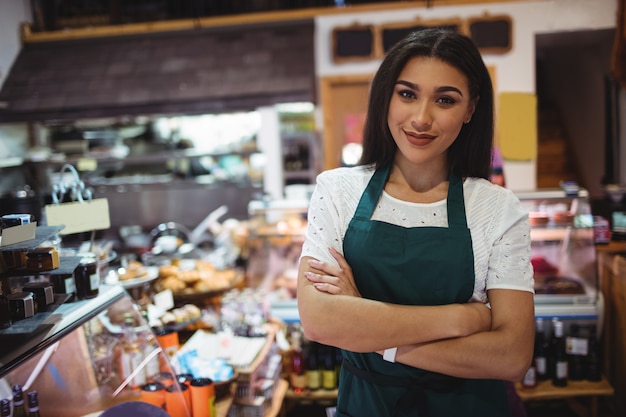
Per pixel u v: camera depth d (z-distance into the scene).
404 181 1.49
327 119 5.00
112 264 3.05
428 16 4.77
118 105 4.95
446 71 1.33
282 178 5.37
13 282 1.98
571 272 3.52
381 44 4.82
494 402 1.44
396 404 1.41
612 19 4.57
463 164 1.49
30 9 5.65
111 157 5.31
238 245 4.47
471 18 4.67
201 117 5.88
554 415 3.55
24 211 2.56
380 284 1.42
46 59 5.37
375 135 1.51
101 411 2.00
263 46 5.08
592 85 5.71
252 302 3.30
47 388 1.90
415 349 1.31
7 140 5.21
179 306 3.19
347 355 1.51
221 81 4.93
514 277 1.35
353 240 1.44
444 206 1.44
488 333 1.30
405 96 1.38
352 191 1.50
